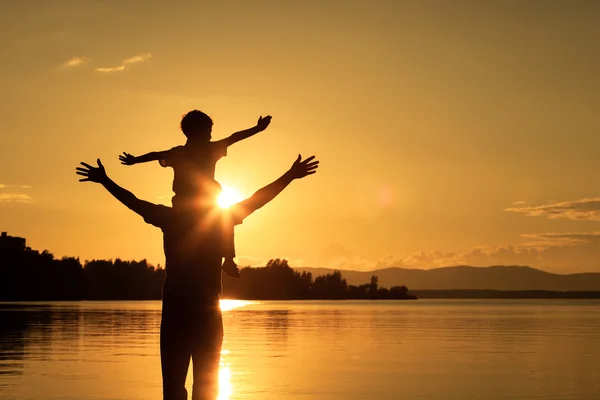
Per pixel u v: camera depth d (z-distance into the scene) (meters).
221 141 4.89
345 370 14.14
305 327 30.34
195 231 4.80
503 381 12.60
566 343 21.39
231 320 37.47
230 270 4.82
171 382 4.76
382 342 21.56
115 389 11.46
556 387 11.85
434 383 12.33
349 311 57.88
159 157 4.88
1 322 33.78
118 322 33.91
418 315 47.81
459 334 25.78
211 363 4.81
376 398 10.68
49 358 16.27
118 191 4.90
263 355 17.16
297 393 11.14
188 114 4.96
